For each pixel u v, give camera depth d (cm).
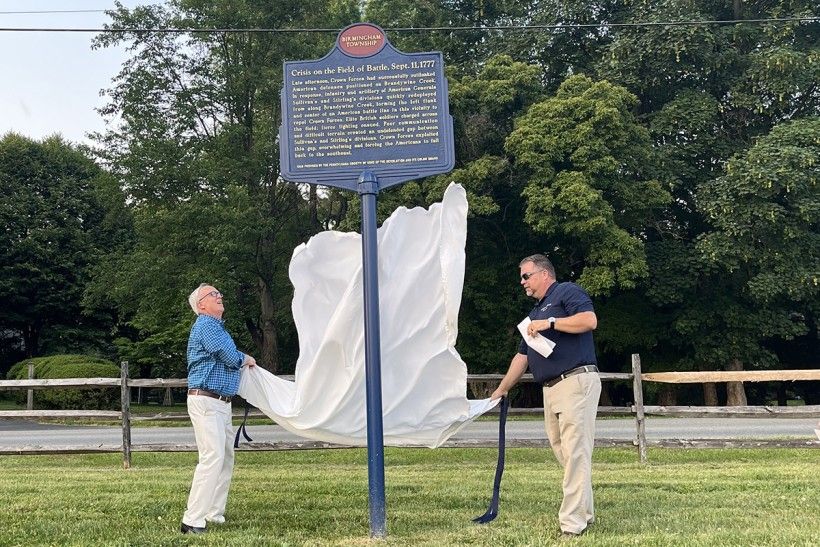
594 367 540
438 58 562
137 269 2381
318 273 601
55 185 3634
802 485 723
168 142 2392
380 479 524
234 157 2553
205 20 2450
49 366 2402
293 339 3275
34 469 938
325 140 561
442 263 597
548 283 567
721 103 2341
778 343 2777
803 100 2402
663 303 2325
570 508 520
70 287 3544
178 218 2291
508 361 2375
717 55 2295
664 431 1423
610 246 2047
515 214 2362
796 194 2075
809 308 2355
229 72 2478
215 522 572
